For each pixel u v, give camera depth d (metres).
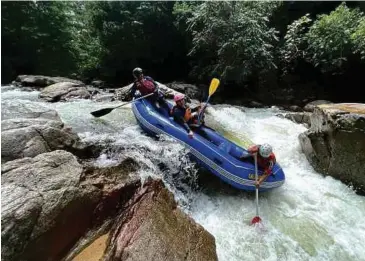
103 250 2.46
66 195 2.50
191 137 4.28
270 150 3.76
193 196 4.02
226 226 3.46
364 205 3.88
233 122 6.45
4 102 5.34
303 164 4.89
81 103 7.09
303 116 6.83
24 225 2.14
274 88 10.12
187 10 11.23
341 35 8.29
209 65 10.80
